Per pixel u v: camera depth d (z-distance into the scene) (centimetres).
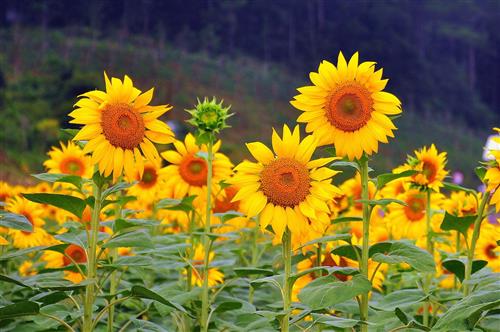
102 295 457
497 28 15700
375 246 443
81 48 11088
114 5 13162
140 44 12512
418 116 12725
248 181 441
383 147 9375
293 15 14462
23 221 429
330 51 14125
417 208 752
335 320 431
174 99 9481
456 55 15525
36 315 430
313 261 562
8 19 11750
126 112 457
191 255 618
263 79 12262
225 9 14088
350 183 829
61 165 850
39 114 6619
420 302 472
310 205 434
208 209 564
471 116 14112
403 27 14862
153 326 493
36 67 9262
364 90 460
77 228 591
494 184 450
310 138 445
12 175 1961
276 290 672
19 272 755
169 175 695
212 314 548
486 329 425
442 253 614
